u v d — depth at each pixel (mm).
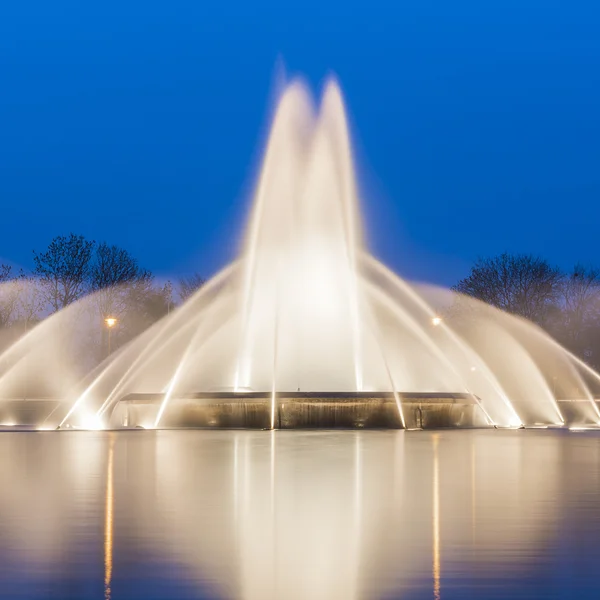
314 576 14148
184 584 13633
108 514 19453
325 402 49844
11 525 18203
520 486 24219
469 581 13812
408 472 27312
